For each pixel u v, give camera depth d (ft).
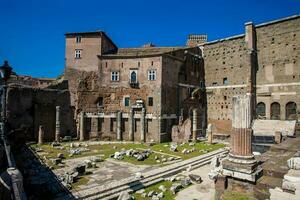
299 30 154.30
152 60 159.74
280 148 77.00
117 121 161.48
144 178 73.41
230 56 182.70
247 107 51.52
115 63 167.32
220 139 164.14
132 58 164.35
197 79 190.39
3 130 63.16
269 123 153.79
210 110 191.93
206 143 143.54
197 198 60.85
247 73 168.04
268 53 166.61
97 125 163.12
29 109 146.61
